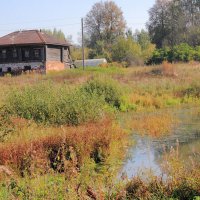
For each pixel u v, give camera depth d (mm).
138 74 38969
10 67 57250
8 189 7430
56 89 19531
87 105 17297
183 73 38094
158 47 95000
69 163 9359
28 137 12938
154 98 26391
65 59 60656
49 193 7160
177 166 8727
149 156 13141
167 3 94938
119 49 74438
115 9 98062
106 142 12961
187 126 18531
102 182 8891
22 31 58500
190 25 95000
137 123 18906
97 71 45188
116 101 24375
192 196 7859
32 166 8820
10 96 18406
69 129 13945
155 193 7980
